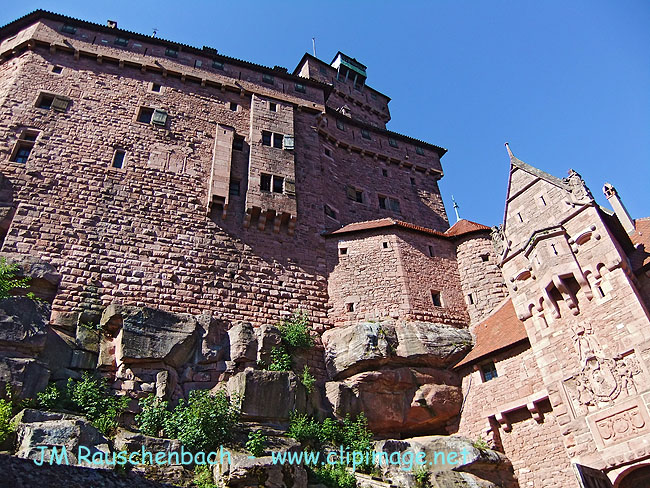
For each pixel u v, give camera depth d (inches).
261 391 767.7
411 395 909.8
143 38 1280.8
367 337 931.3
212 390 801.6
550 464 762.8
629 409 668.7
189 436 649.6
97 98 1126.4
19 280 813.2
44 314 725.9
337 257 1111.0
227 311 940.0
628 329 701.9
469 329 1054.4
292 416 773.3
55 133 1026.7
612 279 741.9
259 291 991.6
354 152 1485.0
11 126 1004.6
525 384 829.8
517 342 852.6
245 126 1248.8
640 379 668.7
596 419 697.6
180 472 597.9
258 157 1165.7
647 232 862.5
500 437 844.6
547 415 791.7
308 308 1017.5
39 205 915.4
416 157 1593.3
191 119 1191.6
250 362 853.8
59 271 855.7
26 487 439.2
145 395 758.5
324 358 956.6
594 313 746.2
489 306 1069.1
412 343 949.8
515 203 930.7
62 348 752.3
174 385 788.0
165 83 1235.9
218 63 1339.8
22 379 634.8
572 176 847.7
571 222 819.4
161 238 971.9
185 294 925.8
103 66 1197.1
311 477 681.6
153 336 812.6
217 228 1033.5
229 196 1093.8
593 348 730.8
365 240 1131.3
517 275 863.1
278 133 1247.5
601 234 770.2
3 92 1068.5
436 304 1072.8
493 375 899.4
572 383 741.9
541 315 814.5
